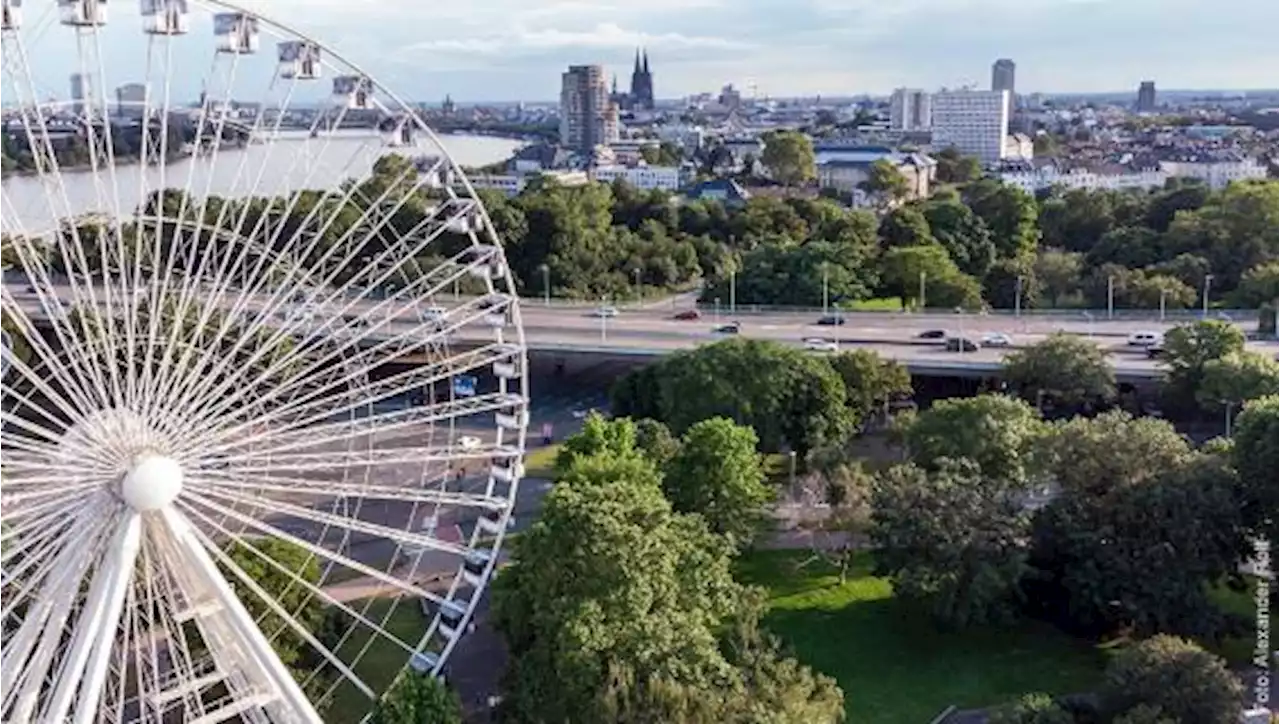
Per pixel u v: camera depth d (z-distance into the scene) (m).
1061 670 80.62
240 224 66.44
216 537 71.56
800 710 63.56
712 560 76.25
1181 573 80.25
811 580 93.56
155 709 54.06
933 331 156.62
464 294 144.25
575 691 65.38
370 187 120.56
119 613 50.62
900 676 80.44
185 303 57.84
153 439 52.84
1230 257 191.88
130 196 78.56
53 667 57.34
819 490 99.69
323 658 74.06
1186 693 64.75
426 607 88.00
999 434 98.88
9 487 50.97
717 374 118.12
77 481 51.00
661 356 139.75
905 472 89.19
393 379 68.00
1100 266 195.88
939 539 81.69
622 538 69.56
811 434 116.44
